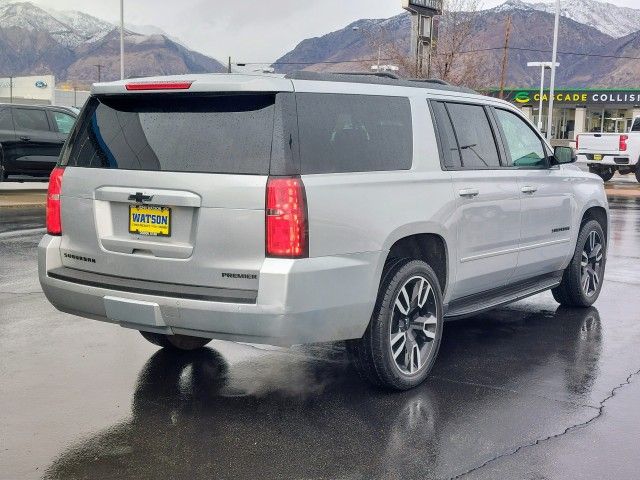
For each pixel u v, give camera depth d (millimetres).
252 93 4242
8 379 5043
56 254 4875
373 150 4734
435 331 5133
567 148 6602
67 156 4871
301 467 3812
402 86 5164
